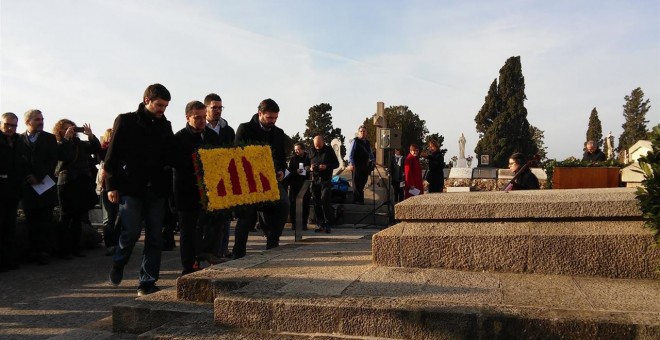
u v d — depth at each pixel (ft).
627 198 13.78
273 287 12.71
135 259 28.17
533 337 9.98
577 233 13.47
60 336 13.91
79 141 28.25
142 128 17.80
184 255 19.83
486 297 11.43
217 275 14.73
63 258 28.25
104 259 28.27
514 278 13.16
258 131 22.41
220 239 22.38
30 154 26.09
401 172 50.75
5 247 24.76
